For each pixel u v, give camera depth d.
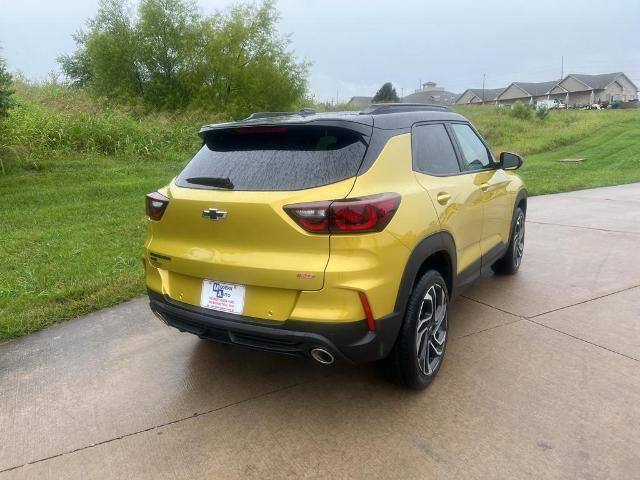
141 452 2.77
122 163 13.66
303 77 28.27
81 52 30.95
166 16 24.39
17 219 8.17
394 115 3.26
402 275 2.88
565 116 32.16
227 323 2.86
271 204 2.68
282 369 3.60
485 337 3.96
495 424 2.88
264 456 2.70
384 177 2.90
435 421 2.93
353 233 2.63
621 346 3.76
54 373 3.62
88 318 4.56
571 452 2.63
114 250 6.50
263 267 2.71
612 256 6.06
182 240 3.06
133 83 24.73
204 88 24.88
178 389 3.38
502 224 4.77
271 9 26.58
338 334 2.66
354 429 2.89
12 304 4.75
